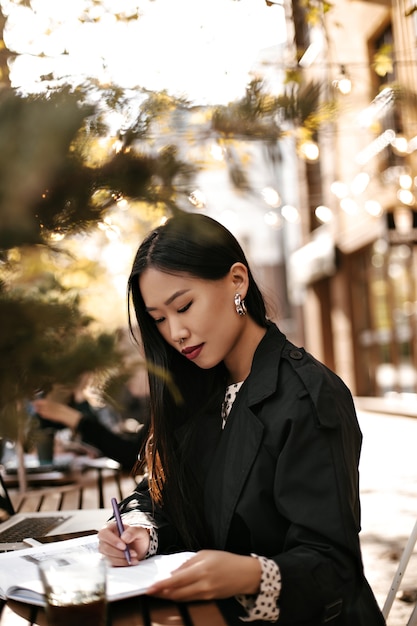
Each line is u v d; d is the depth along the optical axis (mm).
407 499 4852
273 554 1582
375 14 9305
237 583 1325
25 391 971
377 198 9516
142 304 1789
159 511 1844
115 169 1028
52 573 1245
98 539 1699
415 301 9703
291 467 1519
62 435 5273
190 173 1056
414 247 9016
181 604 1405
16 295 1027
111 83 1035
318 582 1386
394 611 3141
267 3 1921
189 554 1617
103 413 5402
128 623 1320
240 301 1719
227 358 1798
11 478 3705
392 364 11000
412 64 4332
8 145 871
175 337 1682
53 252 1114
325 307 14359
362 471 5871
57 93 968
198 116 1062
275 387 1625
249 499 1579
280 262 22656
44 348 973
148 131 1049
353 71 4703
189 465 1772
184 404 1831
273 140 1067
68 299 1153
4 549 1944
